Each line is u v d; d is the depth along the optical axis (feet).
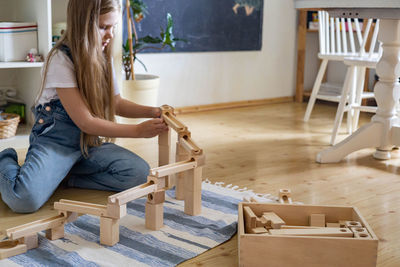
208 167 7.06
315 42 14.02
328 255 3.84
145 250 4.30
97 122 5.28
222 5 12.03
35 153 5.31
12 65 7.16
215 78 12.35
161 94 11.41
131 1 9.77
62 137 5.56
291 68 13.97
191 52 11.74
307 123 10.59
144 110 5.87
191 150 5.04
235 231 4.76
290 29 13.67
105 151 5.88
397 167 7.33
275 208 4.59
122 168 5.69
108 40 5.43
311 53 14.02
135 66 10.75
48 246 4.32
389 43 7.34
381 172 7.06
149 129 5.35
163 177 4.69
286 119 11.00
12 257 4.10
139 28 10.66
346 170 7.11
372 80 12.72
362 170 7.13
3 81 8.52
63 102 5.27
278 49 13.55
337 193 6.08
